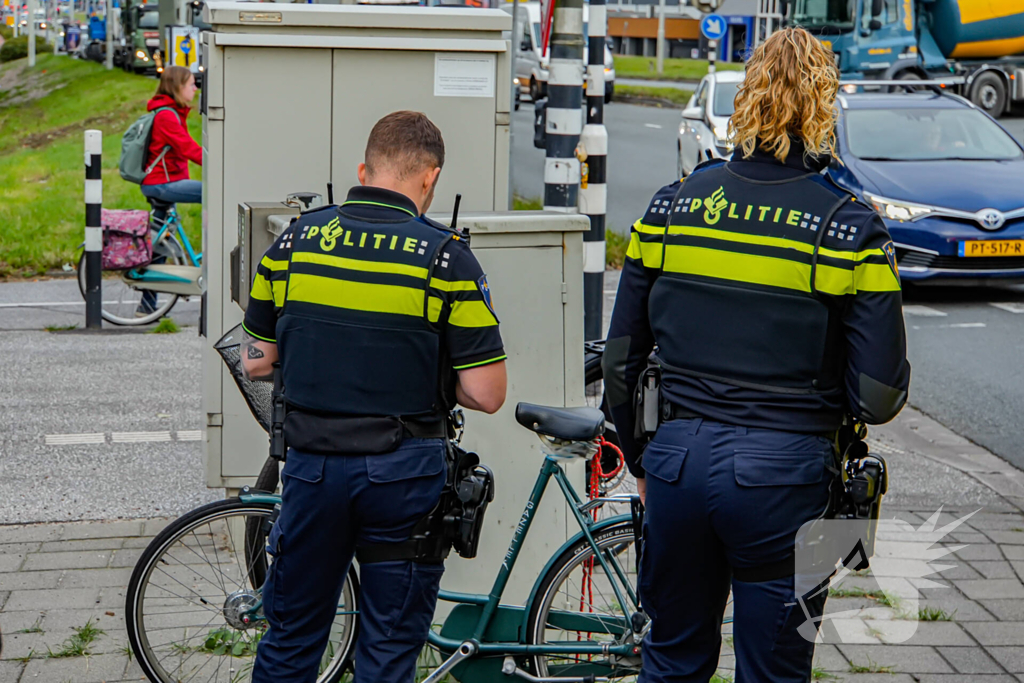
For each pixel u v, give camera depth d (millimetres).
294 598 3062
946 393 7785
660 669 2965
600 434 3473
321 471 2953
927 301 10586
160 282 9367
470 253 3006
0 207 15812
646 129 23844
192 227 13859
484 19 4848
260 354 3127
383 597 3020
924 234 10188
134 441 6633
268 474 4223
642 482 3076
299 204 4223
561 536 3957
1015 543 5160
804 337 2684
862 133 11492
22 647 4039
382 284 2924
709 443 2732
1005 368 8367
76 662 3945
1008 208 10266
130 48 31141
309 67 4816
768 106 2770
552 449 3514
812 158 2768
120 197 16609
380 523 2975
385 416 2947
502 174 4957
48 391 7668
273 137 4836
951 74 22234
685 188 2859
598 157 7684
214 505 3693
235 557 3721
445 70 4871
